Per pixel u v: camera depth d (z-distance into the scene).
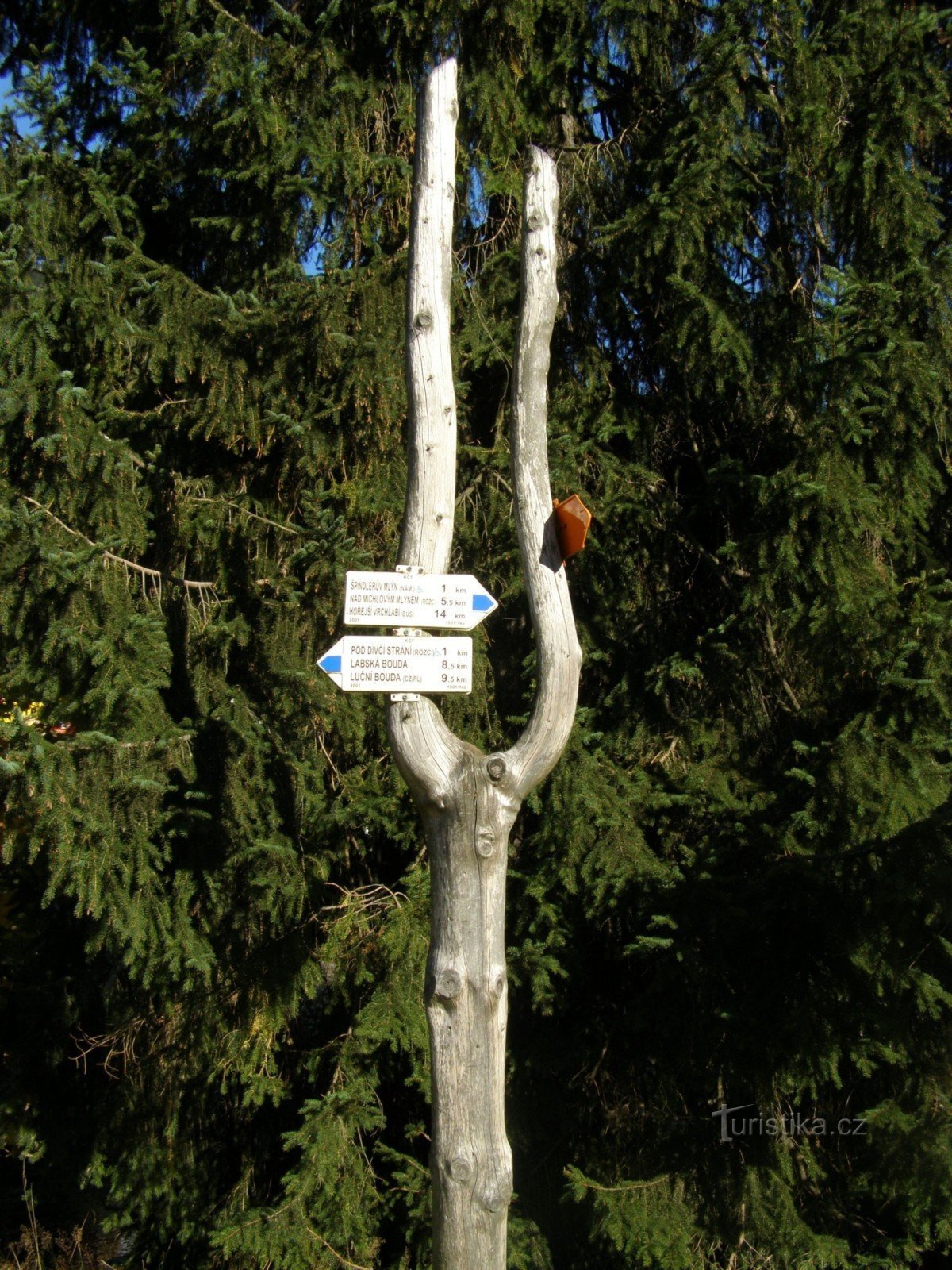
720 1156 4.32
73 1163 5.46
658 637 5.04
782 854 4.15
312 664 4.27
